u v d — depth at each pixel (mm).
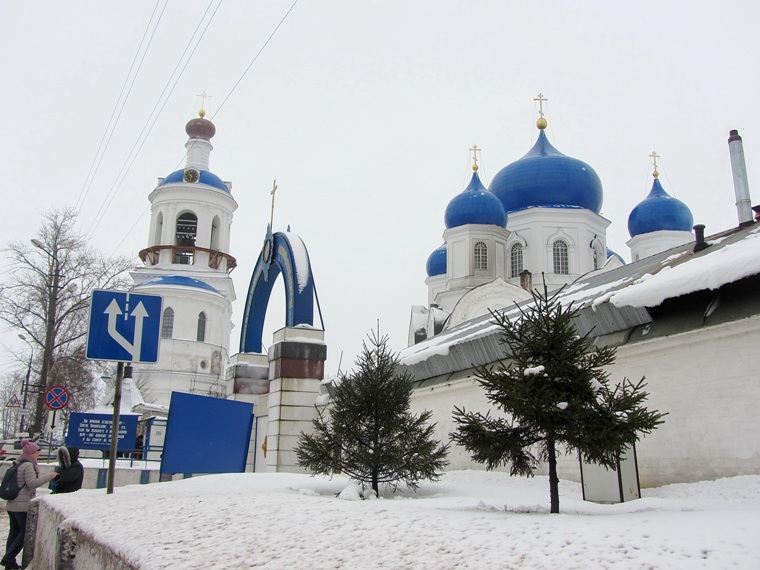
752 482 10117
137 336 9922
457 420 8305
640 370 12617
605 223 44438
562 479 13844
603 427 7441
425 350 20344
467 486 13445
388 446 12328
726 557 3447
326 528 5391
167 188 54312
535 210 42812
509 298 37094
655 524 4422
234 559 4891
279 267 23812
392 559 4266
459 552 4188
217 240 55500
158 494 9969
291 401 20688
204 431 18125
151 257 54219
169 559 5059
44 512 9570
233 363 25172
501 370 8219
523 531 4504
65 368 38219
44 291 34781
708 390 11406
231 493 9945
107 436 21219
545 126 47000
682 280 11820
